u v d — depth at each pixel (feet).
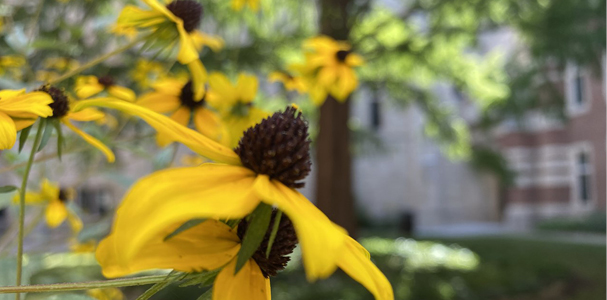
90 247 5.90
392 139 66.59
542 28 25.90
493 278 27.40
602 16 25.59
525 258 34.37
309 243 1.26
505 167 47.91
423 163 70.03
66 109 2.89
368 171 66.74
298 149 1.91
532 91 34.06
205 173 1.56
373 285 1.62
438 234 56.29
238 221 1.82
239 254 1.62
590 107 63.98
